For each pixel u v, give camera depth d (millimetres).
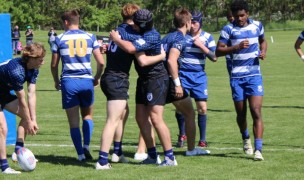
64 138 32938
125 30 23062
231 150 28250
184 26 24484
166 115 42625
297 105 47156
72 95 25219
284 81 67188
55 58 25500
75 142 25453
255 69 25594
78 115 25547
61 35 25375
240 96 25797
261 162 24641
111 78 23016
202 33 30344
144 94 23516
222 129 36000
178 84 24203
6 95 23188
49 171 23172
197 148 27625
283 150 27797
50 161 25422
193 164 24406
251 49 25547
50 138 32938
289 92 56750
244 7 25406
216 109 45844
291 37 180125
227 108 46375
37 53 22438
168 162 24016
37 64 22672
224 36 25688
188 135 26594
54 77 25984
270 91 57750
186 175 22141
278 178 21578
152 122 23781
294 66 87375
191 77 29812
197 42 29062
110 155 27125
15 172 22766
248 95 25641
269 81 67500
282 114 42188
